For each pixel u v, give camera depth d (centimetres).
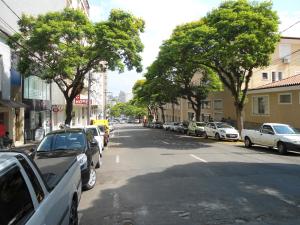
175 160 1688
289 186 1045
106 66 2592
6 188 352
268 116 3397
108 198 934
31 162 466
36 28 2266
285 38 4197
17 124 2656
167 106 8681
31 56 2466
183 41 2666
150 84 4744
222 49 2498
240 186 1049
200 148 2342
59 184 531
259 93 3509
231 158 1758
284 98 3158
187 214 769
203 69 4372
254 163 1566
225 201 873
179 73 4450
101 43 2339
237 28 2509
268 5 2617
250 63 2466
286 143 1950
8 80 2336
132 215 773
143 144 2750
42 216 396
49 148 1113
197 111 4681
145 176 1252
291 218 729
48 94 3441
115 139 3456
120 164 1579
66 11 2414
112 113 15188
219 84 4547
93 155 1191
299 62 4253
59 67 2255
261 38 2452
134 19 2477
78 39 2389
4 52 2270
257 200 880
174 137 3747
